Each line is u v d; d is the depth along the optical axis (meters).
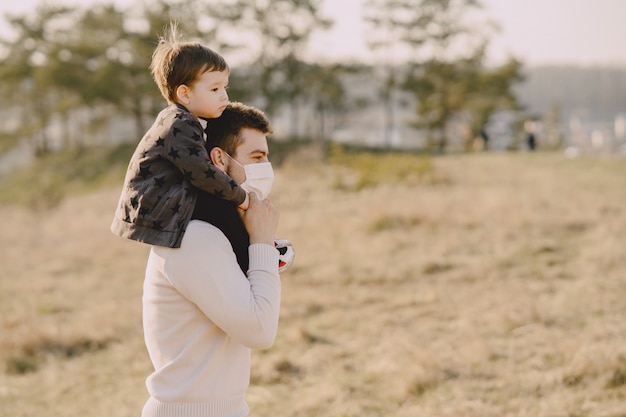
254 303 1.93
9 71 48.91
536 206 11.41
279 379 4.96
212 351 2.00
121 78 46.66
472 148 44.06
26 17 49.59
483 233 9.63
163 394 2.01
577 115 132.50
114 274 9.36
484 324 5.73
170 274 1.94
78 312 7.46
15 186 43.03
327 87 49.75
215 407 2.01
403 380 4.51
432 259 8.27
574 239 8.98
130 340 6.31
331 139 47.69
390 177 16.59
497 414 3.96
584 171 18.00
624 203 11.59
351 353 5.38
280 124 58.19
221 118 2.07
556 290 6.60
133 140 49.69
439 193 14.18
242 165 2.05
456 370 4.71
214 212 1.97
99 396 4.99
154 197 1.92
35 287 8.67
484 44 51.25
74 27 49.44
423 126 53.12
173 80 2.00
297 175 19.50
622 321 5.41
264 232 2.03
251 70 48.34
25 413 4.73
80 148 49.91
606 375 4.27
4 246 12.72
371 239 9.88
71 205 19.62
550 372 4.46
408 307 6.56
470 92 50.59
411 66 51.84
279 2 46.38
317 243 10.02
